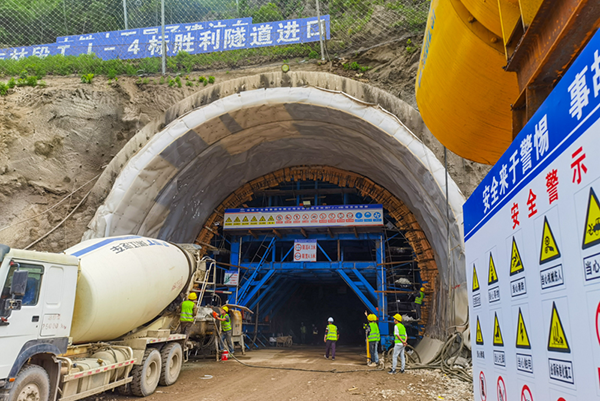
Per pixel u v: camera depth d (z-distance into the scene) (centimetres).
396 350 1225
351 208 1881
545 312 246
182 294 1166
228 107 1531
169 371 1006
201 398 877
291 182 2178
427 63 567
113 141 1852
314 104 1484
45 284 650
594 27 262
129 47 2208
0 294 570
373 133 1464
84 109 1869
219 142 1658
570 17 257
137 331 1008
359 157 1708
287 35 2080
